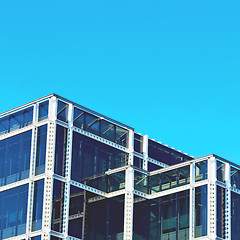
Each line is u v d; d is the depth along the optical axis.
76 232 78.44
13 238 77.75
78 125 81.88
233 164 81.19
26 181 78.94
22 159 80.38
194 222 78.19
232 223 78.62
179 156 94.00
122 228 81.38
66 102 81.44
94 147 83.12
